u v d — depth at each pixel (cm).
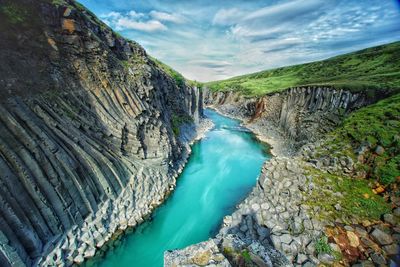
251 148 5700
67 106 2503
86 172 2375
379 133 2514
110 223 2384
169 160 3738
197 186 3697
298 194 2258
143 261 2248
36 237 1789
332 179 2319
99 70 3050
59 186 2034
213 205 3178
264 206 2311
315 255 1803
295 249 1873
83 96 2762
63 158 2144
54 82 2486
